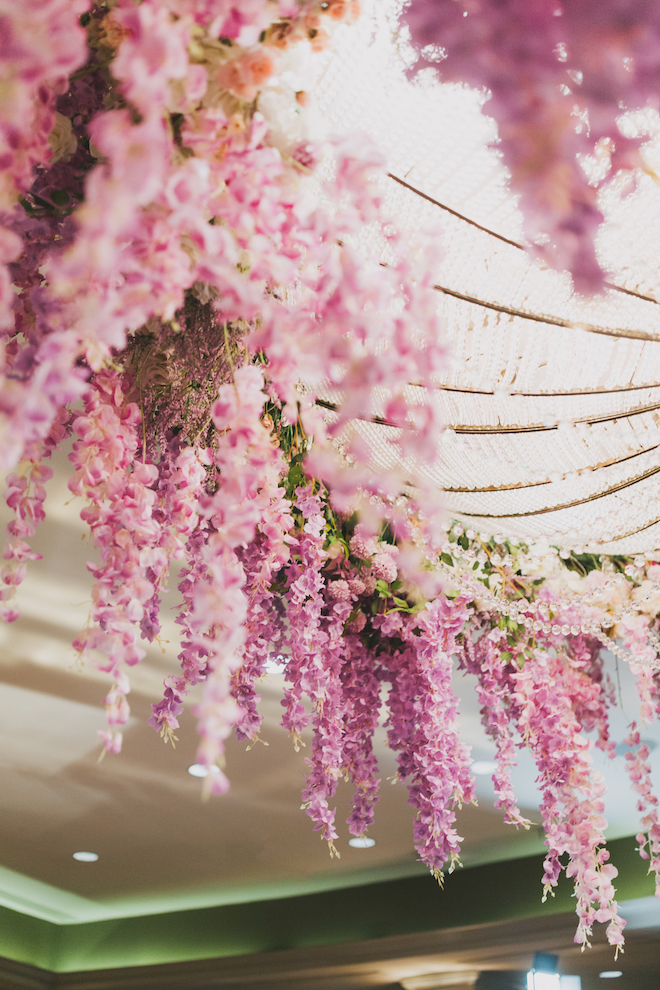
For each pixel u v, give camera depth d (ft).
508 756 9.08
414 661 9.17
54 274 3.90
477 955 21.03
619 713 13.46
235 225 4.87
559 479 7.60
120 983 24.02
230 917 23.49
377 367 4.64
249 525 5.35
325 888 22.67
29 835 19.94
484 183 6.39
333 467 4.74
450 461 7.41
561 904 19.21
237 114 5.05
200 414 6.93
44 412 4.41
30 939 24.45
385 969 22.25
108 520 6.34
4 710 15.11
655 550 8.52
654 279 6.57
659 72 3.33
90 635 6.15
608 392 7.02
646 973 21.91
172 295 4.50
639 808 9.48
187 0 4.28
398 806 17.67
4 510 10.73
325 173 6.26
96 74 5.95
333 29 5.86
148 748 15.87
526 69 3.45
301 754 15.71
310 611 7.82
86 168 6.13
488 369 6.90
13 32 3.73
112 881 22.45
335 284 4.84
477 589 8.73
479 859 20.74
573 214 3.50
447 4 3.59
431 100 6.23
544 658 9.24
